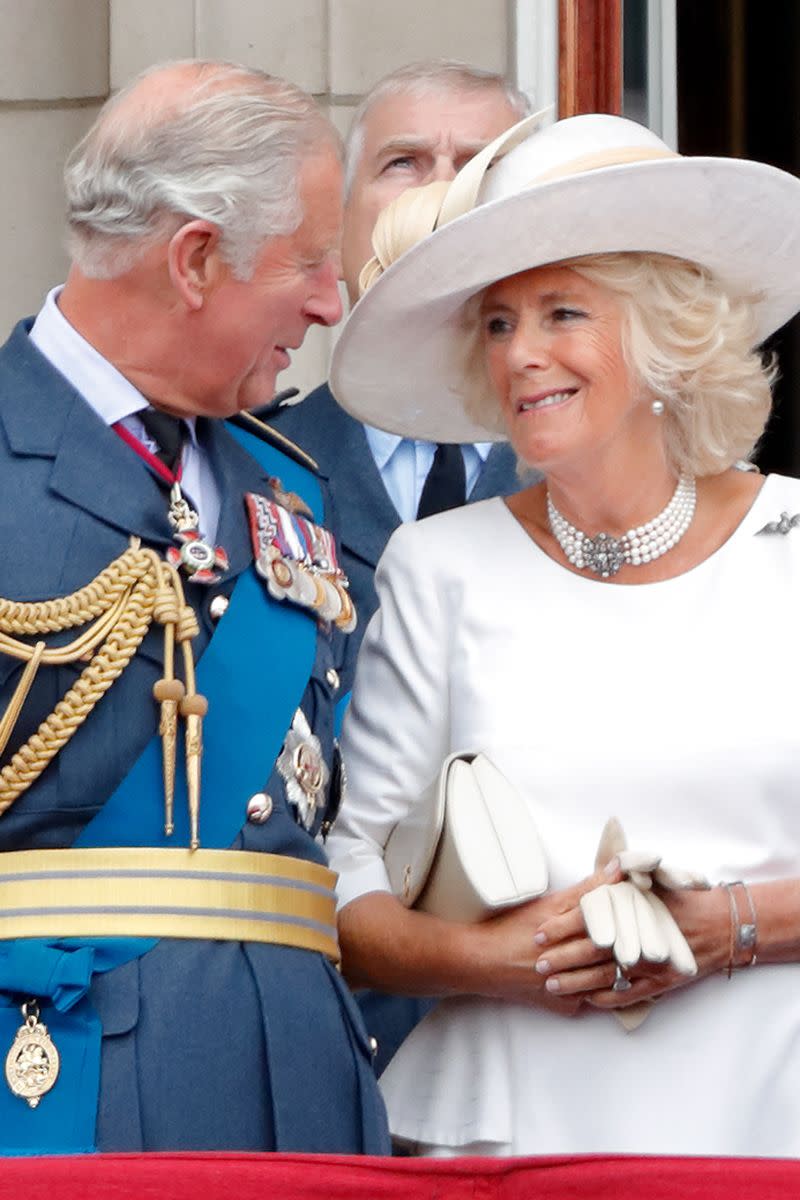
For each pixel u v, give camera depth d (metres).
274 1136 12.14
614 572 13.98
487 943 13.30
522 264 13.69
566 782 13.53
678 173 13.37
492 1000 13.67
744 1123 13.06
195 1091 12.00
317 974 12.66
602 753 13.54
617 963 12.92
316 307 13.11
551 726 13.69
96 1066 11.88
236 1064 12.13
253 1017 12.23
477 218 13.55
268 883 12.52
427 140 18.11
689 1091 13.13
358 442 17.48
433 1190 10.40
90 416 12.72
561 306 13.73
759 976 13.28
